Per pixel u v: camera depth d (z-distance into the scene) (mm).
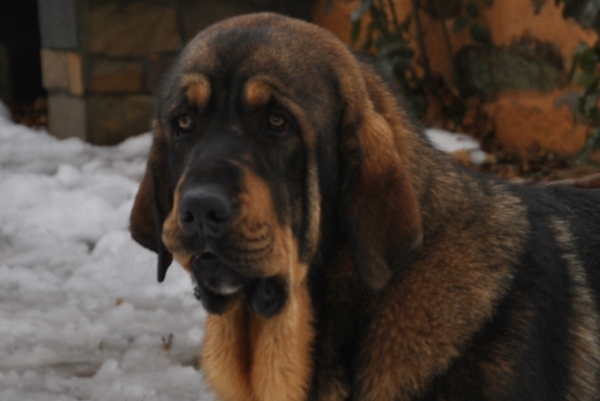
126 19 12266
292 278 4035
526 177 9633
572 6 9477
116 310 7172
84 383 5910
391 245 4004
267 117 4012
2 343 6578
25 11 15477
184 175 3912
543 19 10164
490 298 3961
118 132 12578
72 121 12633
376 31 12141
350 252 4207
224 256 3801
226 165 3824
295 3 13195
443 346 3918
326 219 4164
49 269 8289
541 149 10414
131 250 8508
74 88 12391
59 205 9945
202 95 4059
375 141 4086
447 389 3887
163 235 4070
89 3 12055
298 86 4008
